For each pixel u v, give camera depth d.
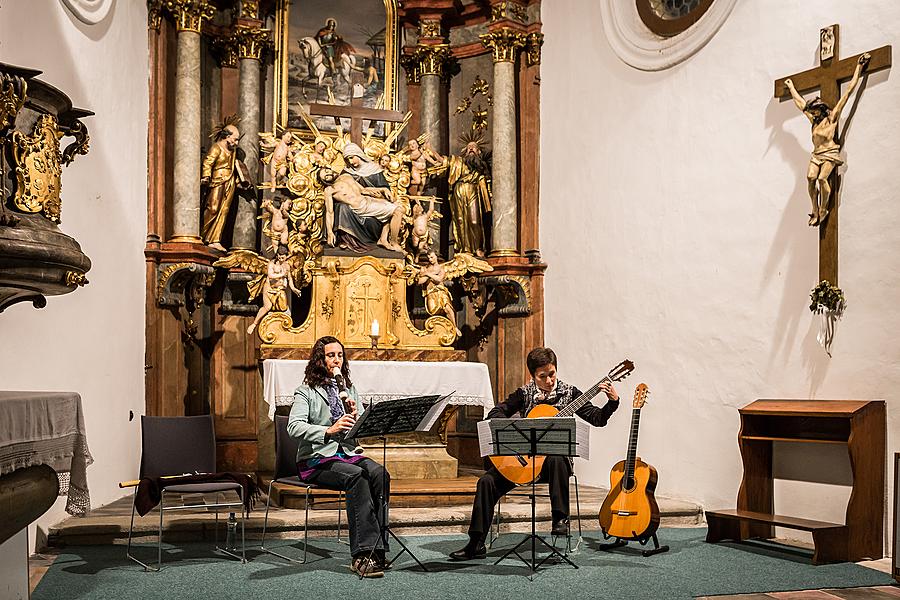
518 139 10.56
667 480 8.27
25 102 4.04
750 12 7.68
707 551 6.36
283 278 9.22
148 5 9.27
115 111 8.20
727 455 7.66
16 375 5.93
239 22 10.29
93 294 7.54
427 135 10.88
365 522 5.50
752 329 7.49
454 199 10.55
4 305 4.63
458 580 5.36
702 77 8.16
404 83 11.11
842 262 6.69
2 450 3.55
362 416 5.41
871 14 6.62
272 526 6.69
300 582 5.26
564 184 9.94
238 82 10.42
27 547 4.38
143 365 8.93
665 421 8.34
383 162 10.03
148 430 6.30
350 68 10.80
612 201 9.20
